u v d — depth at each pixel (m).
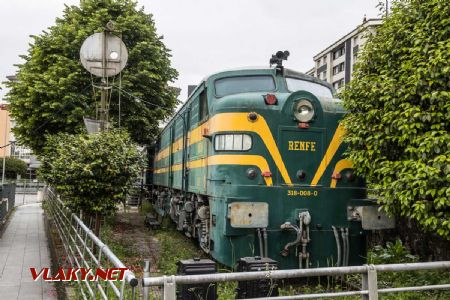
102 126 10.46
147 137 17.06
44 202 22.97
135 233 13.66
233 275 3.97
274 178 7.41
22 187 37.44
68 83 14.49
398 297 6.59
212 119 7.96
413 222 9.20
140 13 16.83
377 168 6.98
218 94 8.45
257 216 7.02
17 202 27.00
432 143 6.16
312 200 7.44
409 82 6.54
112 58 10.65
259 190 7.31
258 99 7.55
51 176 10.47
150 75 15.59
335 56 52.91
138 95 15.48
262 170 7.39
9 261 9.48
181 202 11.95
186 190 10.96
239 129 7.46
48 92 14.41
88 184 8.97
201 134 9.09
